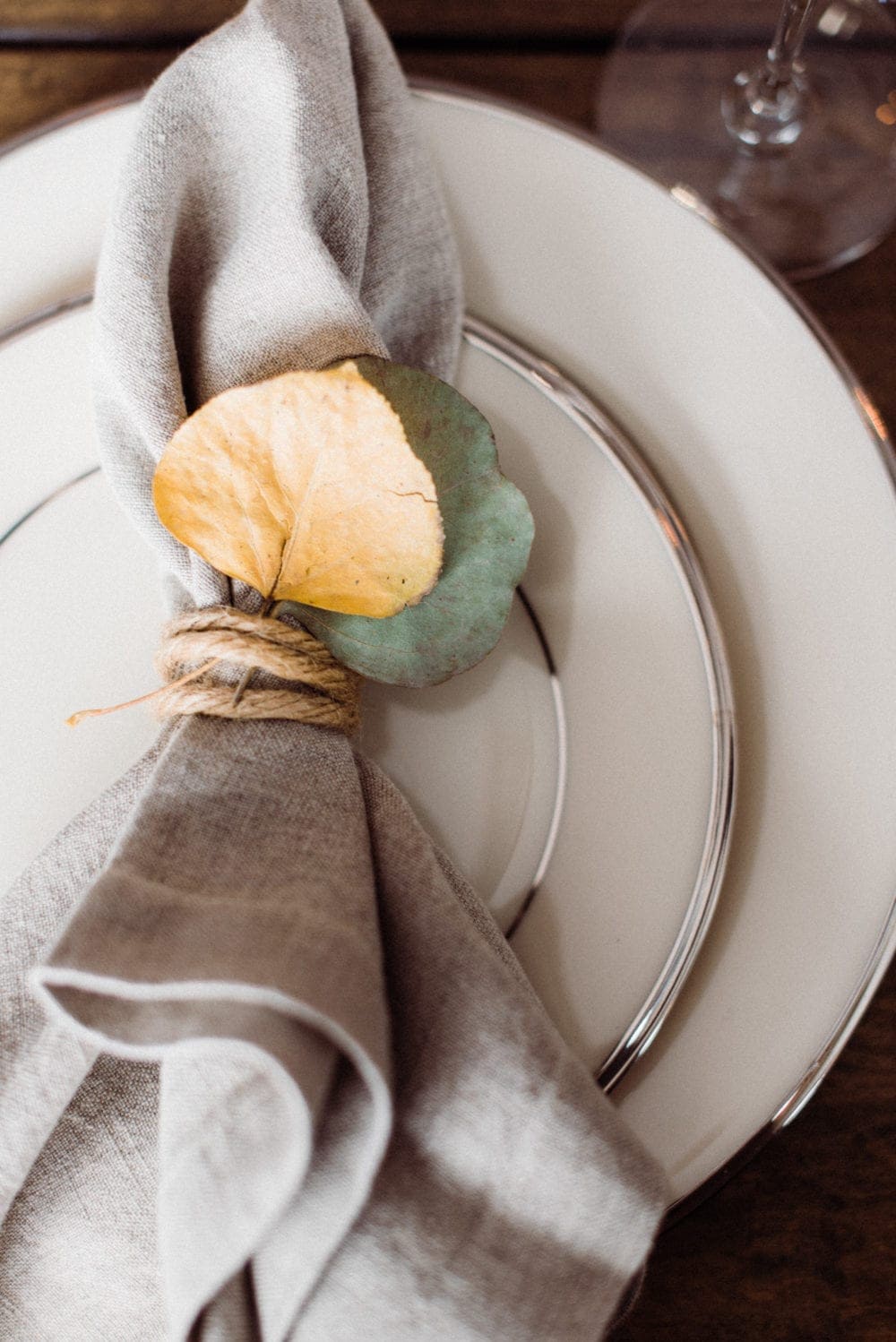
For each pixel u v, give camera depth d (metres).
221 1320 0.30
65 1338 0.32
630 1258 0.29
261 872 0.30
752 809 0.34
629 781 0.33
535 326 0.37
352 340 0.33
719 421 0.36
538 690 0.34
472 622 0.33
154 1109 0.32
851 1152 0.35
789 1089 0.32
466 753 0.34
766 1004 0.33
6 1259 0.32
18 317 0.37
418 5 0.42
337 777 0.32
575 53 0.42
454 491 0.32
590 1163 0.29
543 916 0.33
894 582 0.34
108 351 0.33
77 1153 0.32
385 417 0.30
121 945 0.29
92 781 0.34
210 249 0.34
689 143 0.42
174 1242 0.29
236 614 0.32
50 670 0.35
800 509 0.35
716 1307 0.34
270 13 0.34
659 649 0.34
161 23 0.41
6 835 0.34
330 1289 0.29
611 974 0.33
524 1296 0.29
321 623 0.33
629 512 0.35
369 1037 0.28
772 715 0.34
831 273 0.41
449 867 0.33
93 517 0.35
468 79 0.42
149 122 0.33
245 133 0.34
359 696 0.33
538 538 0.35
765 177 0.41
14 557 0.35
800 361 0.36
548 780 0.34
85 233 0.37
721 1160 0.32
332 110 0.34
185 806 0.31
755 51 0.42
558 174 0.37
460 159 0.37
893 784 0.33
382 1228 0.29
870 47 0.43
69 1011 0.29
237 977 0.28
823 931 0.33
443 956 0.30
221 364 0.33
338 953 0.29
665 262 0.37
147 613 0.35
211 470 0.31
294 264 0.33
